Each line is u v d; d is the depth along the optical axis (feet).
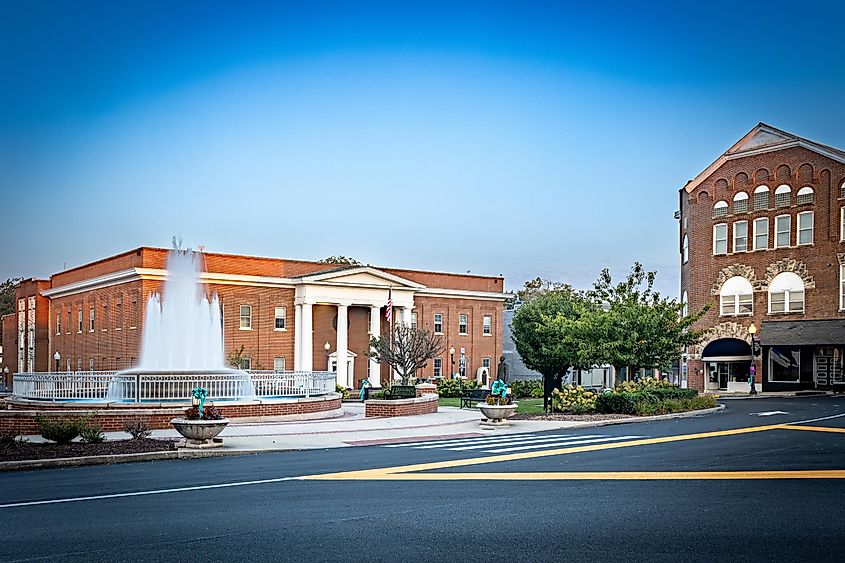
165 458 63.46
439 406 135.54
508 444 72.49
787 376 176.35
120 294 203.51
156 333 171.53
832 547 31.63
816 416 101.40
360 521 37.17
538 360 185.06
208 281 199.41
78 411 81.30
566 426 90.27
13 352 283.38
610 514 38.47
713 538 33.24
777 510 39.17
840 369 168.66
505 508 40.16
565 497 43.21
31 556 31.04
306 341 209.46
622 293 123.85
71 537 34.22
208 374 101.40
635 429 87.04
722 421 96.07
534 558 30.22
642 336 118.73
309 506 41.06
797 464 56.03
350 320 231.30
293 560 30.17
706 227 190.90
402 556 30.63
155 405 87.66
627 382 117.80
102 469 57.16
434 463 58.44
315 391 109.09
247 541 33.27
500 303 255.29
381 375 233.96
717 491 44.83
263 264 210.59
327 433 82.23
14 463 56.80
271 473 53.88
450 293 243.19
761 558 29.99
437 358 240.53
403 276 236.84
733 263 185.47
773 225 179.83
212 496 44.42
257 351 206.39
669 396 113.70
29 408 99.50
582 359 121.29
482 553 31.01
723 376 186.19
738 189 185.98
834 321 168.55
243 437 77.41
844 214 169.48
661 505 40.73
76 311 230.27
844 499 42.06
